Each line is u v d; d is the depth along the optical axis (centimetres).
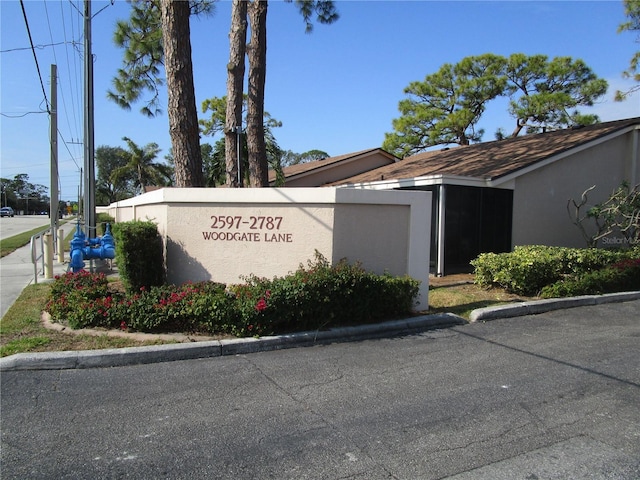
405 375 512
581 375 514
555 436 374
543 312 839
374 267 796
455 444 361
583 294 937
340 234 772
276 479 314
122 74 1554
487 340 656
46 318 711
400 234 812
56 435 374
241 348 592
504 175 1267
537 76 3186
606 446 359
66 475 318
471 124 3275
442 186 1222
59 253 1555
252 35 1269
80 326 648
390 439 368
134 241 802
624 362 559
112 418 404
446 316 751
